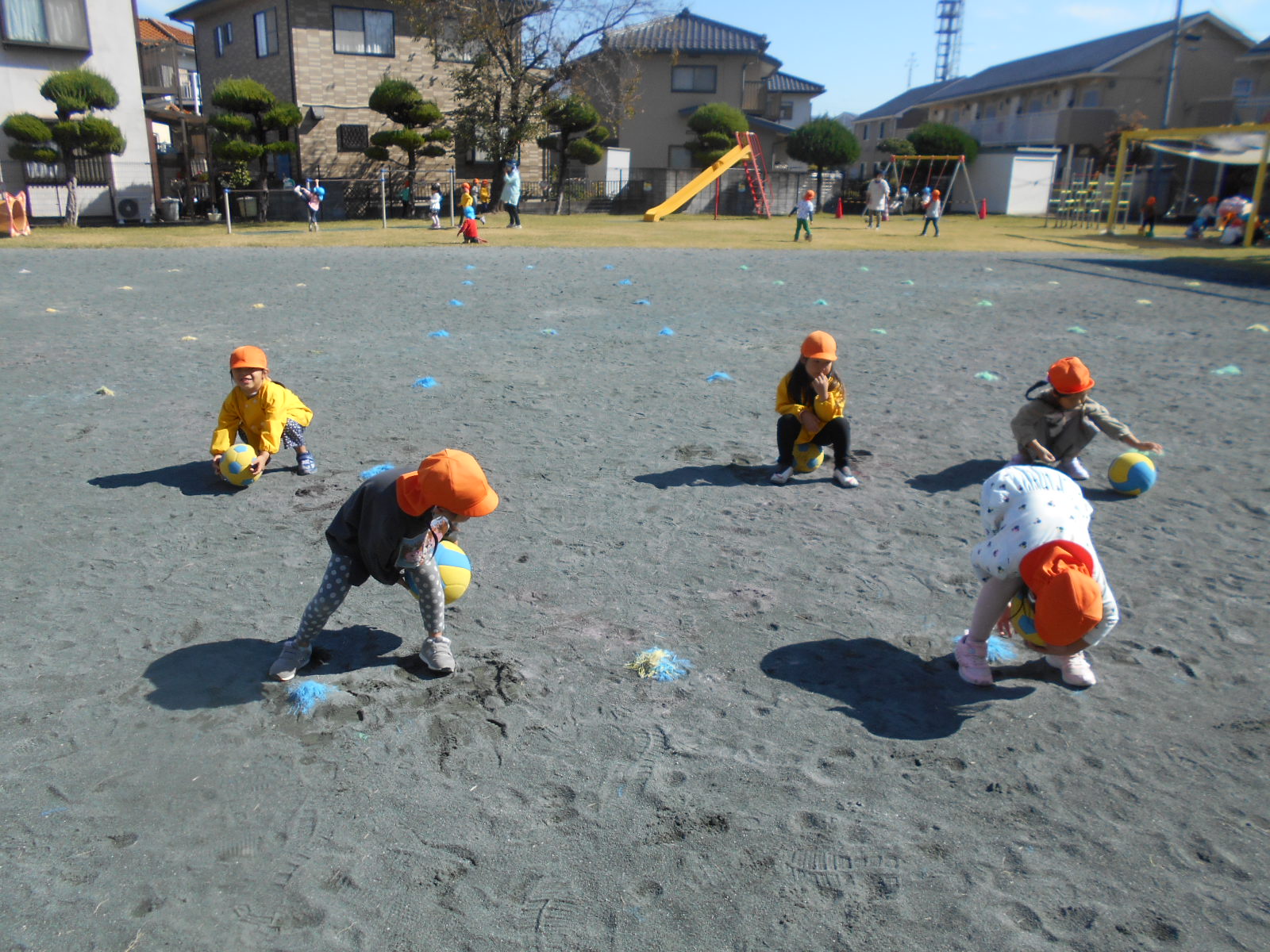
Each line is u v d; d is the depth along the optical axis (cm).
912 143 4912
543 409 830
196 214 3578
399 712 368
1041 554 362
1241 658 421
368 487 374
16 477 631
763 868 288
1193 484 660
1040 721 371
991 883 283
